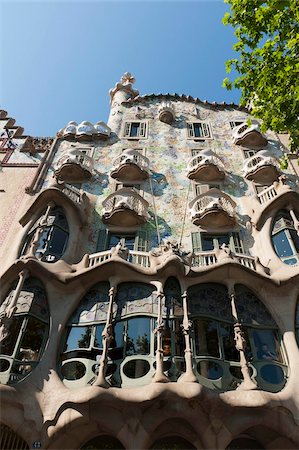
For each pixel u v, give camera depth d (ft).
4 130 84.38
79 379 38.52
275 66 45.78
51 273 45.50
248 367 38.93
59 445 36.24
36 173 68.03
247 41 48.01
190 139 78.54
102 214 59.57
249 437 38.22
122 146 75.87
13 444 36.47
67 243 52.31
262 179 67.15
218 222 57.93
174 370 37.58
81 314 43.98
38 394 37.35
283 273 48.06
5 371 38.37
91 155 73.15
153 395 33.83
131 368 38.34
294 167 70.38
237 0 46.91
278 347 42.65
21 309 43.06
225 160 72.79
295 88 43.83
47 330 42.68
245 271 45.93
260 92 47.29
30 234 53.11
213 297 44.96
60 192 55.67
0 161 74.38
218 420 35.55
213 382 37.55
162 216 60.08
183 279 44.68
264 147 76.28
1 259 53.21
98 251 54.13
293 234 52.75
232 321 43.24
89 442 37.50
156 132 80.33
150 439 35.19
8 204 63.77
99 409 35.60
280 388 38.93
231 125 84.17
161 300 42.14
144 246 54.60
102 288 45.62
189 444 37.09
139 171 66.49
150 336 40.52
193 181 67.36
